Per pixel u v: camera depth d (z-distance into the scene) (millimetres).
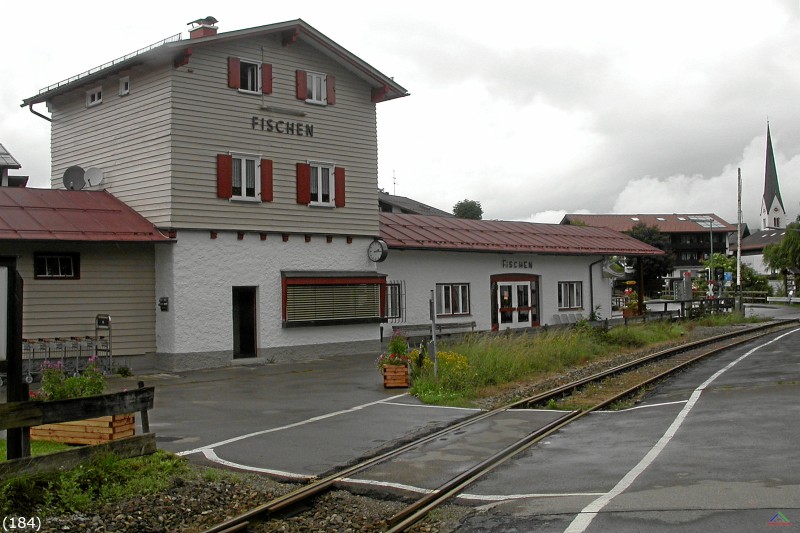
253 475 9227
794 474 7941
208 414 13609
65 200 20859
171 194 20562
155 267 21094
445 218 33312
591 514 7008
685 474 8289
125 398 9195
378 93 25562
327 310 23906
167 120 20766
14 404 7918
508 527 6953
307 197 23703
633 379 19016
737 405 12844
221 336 21438
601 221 105562
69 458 8445
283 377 19047
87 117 23766
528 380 19031
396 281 27375
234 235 21922
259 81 22828
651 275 77250
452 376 16672
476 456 10016
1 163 23750
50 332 18984
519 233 34656
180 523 7574
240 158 22312
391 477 9000
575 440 10930
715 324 40250
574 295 36125
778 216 133000
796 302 61562
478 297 30750
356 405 14609
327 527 7473
